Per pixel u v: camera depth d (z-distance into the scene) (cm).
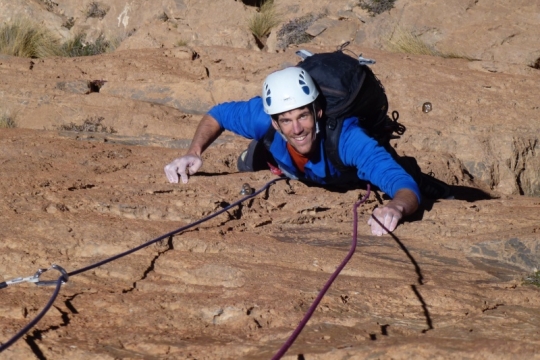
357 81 511
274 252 479
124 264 446
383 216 500
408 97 950
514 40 1269
